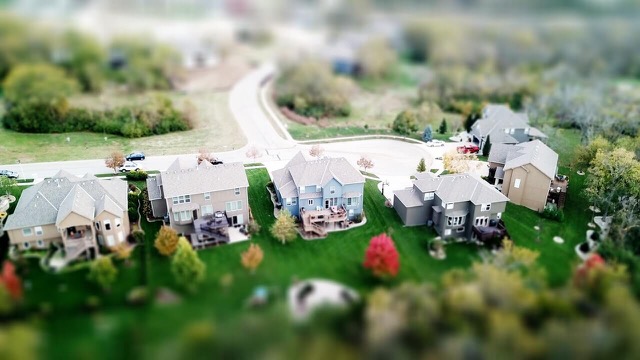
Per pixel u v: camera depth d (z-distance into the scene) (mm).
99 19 167750
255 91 136875
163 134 106750
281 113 121562
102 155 94750
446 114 125562
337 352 45875
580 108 116375
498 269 57094
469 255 66750
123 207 67688
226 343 46188
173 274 60656
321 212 72688
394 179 87438
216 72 152250
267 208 77438
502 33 173500
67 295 56719
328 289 59125
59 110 106562
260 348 46094
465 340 45062
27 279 59312
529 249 67500
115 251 65188
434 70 149375
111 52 145875
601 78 155000
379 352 45312
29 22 143250
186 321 52625
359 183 72875
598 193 77312
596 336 44938
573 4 194750
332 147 101750
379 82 152500
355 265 64250
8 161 90688
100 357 47938
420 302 49562
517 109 129000
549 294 51125
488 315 47156
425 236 71000
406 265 64438
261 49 180250
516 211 77000
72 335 50625
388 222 74250
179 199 68688
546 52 165375
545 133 105875
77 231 66188
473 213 68375
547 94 129750
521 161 76750
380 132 110375
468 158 90062
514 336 45062
